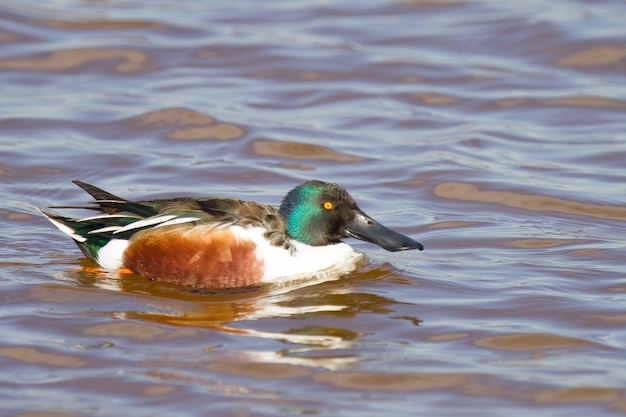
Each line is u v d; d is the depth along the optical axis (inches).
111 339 438.6
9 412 379.2
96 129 728.3
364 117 767.7
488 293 495.8
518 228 591.2
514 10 951.6
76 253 543.5
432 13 957.2
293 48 881.5
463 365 419.5
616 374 412.8
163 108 756.0
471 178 663.8
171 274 503.8
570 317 467.2
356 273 519.8
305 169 682.8
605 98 800.9
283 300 485.4
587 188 650.8
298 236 519.8
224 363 417.4
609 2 962.7
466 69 850.8
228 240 498.3
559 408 389.1
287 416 377.4
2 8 918.4
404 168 681.6
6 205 607.2
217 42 885.2
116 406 384.5
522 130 753.0
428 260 542.6
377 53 877.8
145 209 512.7
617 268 528.4
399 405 388.8
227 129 735.7
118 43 871.1
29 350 426.9
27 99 773.3
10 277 503.5
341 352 429.4
